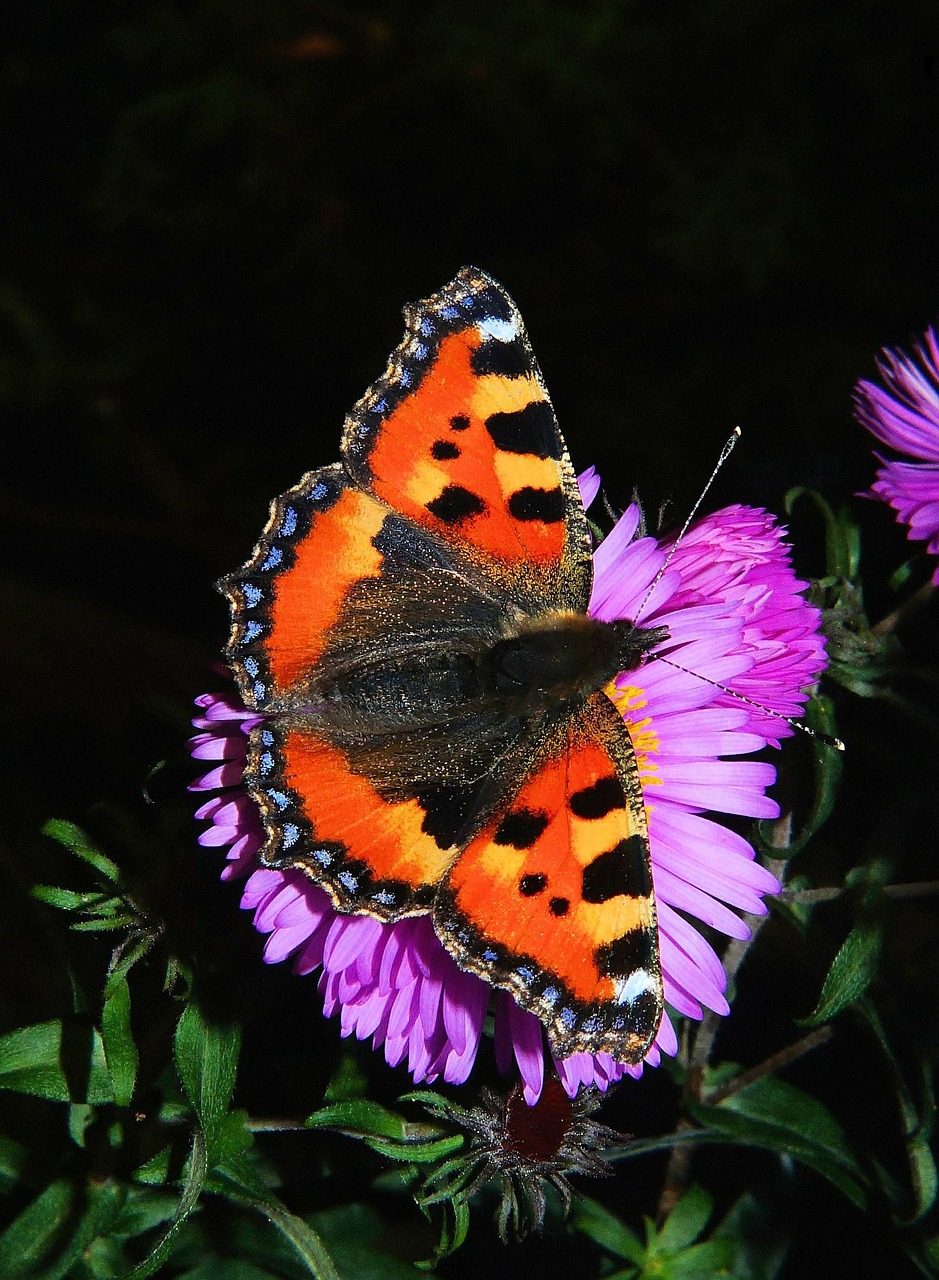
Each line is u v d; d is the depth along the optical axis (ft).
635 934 0.51
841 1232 0.66
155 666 0.83
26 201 0.98
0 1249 0.56
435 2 0.90
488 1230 0.63
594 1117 0.65
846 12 0.87
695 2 0.88
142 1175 0.56
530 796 0.52
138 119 0.93
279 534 0.55
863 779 0.74
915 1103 0.63
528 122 0.90
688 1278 0.62
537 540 0.56
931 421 0.66
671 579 0.57
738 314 0.89
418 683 0.54
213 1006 0.55
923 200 0.87
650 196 0.90
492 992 0.58
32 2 0.98
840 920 0.70
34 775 0.80
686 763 0.56
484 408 0.55
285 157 0.93
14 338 0.96
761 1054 0.69
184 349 0.96
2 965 0.70
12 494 0.94
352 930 0.54
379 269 0.93
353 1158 0.59
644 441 0.86
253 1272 0.59
